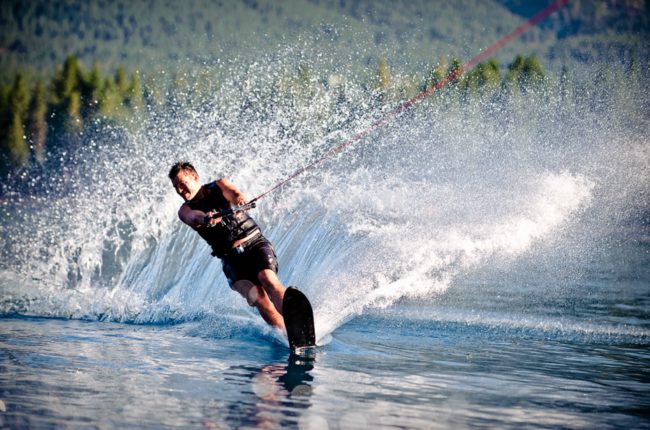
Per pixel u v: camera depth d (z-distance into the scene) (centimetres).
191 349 1466
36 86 13525
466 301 2230
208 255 2089
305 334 1478
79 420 998
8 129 12481
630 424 1068
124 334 1617
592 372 1380
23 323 1745
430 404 1127
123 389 1148
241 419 1019
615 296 2444
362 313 1961
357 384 1224
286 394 1148
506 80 4109
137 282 2191
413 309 2053
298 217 2394
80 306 1950
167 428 975
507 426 1039
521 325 1861
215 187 1675
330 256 2111
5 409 1036
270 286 1584
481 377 1311
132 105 9175
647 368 1427
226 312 1872
